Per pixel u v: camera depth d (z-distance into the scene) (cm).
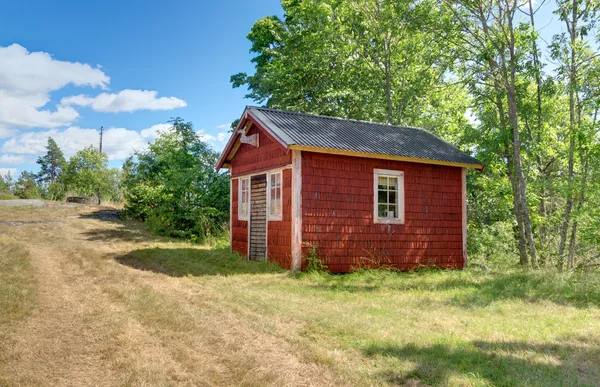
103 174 4288
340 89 2330
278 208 1175
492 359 435
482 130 1656
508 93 1443
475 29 1572
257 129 1291
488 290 868
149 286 802
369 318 604
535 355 450
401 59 2250
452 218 1316
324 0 2205
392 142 1283
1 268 912
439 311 671
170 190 1912
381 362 422
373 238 1175
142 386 357
